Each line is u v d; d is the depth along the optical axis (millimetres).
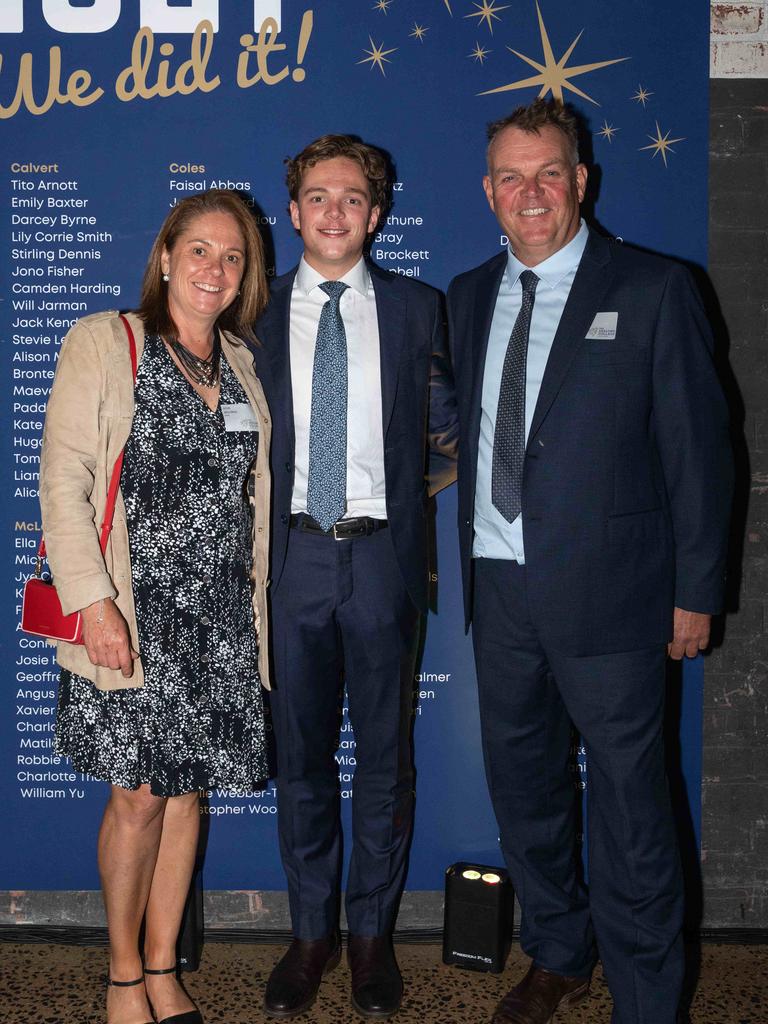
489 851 2715
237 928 2719
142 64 2504
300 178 2219
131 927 2143
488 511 2162
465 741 2697
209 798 2701
